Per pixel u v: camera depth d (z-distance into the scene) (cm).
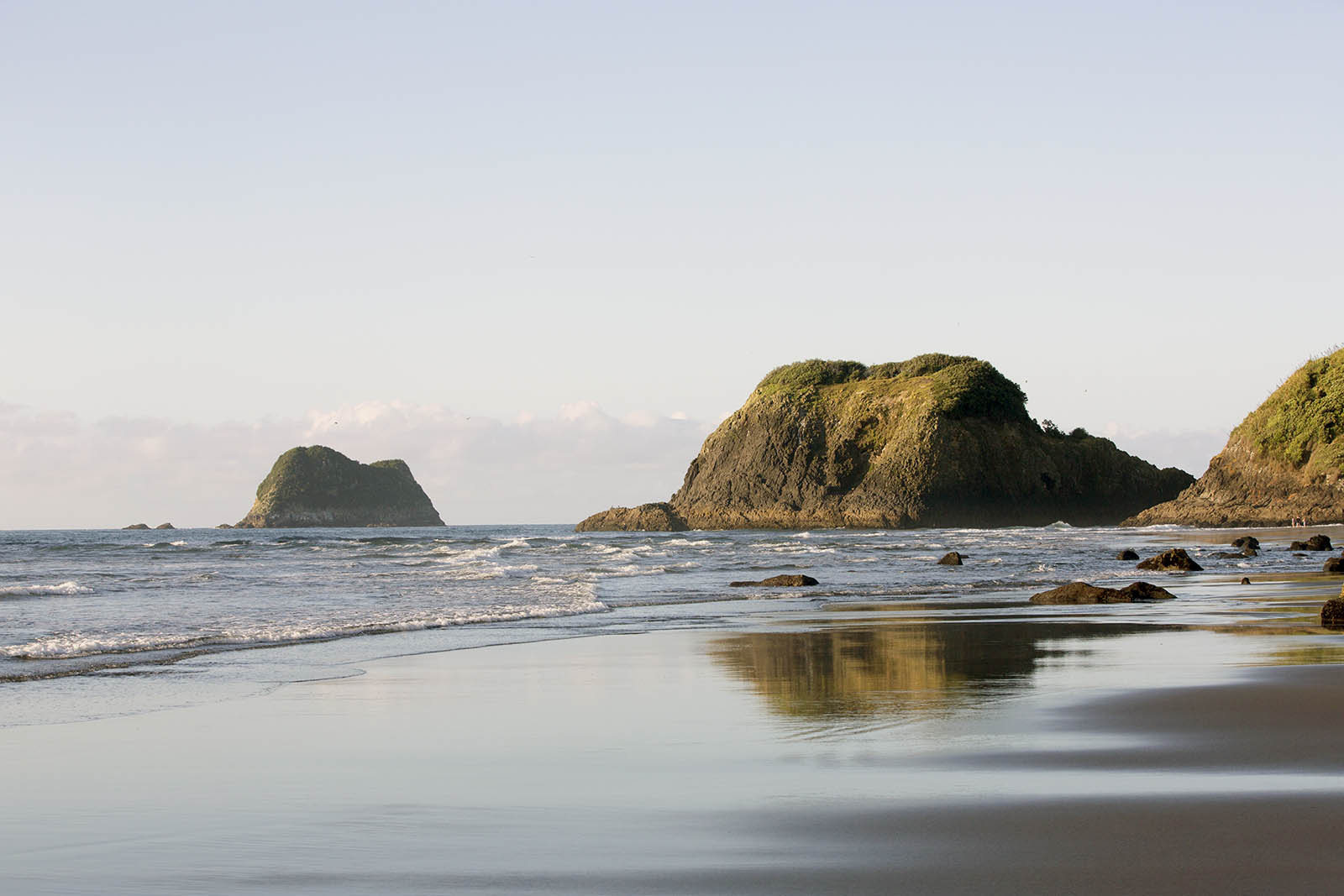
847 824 634
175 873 564
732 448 15450
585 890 531
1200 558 4794
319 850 603
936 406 13938
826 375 16038
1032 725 944
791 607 2422
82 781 774
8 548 5962
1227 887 520
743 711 1053
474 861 580
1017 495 13862
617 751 870
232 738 934
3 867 574
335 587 2962
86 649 1573
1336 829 607
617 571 3831
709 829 631
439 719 1025
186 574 3703
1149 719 955
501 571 3597
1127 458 14600
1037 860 560
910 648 1591
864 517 13650
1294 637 1678
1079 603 2488
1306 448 10519
